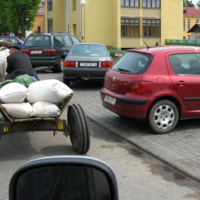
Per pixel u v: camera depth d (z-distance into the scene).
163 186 4.09
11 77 6.50
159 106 6.09
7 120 4.91
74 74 11.29
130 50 6.84
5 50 8.08
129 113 6.09
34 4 39.81
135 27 41.66
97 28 40.56
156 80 6.01
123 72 6.39
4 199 3.72
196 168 4.47
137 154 5.26
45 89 4.92
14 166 4.73
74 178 1.98
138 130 6.50
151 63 6.12
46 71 17.62
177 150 5.23
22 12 40.03
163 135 6.13
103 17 40.62
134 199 3.75
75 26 42.53
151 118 6.08
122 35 41.12
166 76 6.11
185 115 6.38
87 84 13.16
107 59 11.35
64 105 5.13
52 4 44.88
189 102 6.31
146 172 4.53
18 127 4.86
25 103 4.86
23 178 1.99
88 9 39.88
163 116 6.17
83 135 5.00
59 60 16.84
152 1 42.19
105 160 4.99
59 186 1.97
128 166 4.75
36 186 1.98
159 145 5.50
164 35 43.56
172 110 6.20
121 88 6.25
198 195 3.84
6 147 5.61
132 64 6.40
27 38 16.55
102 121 7.27
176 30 44.09
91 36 40.47
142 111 5.97
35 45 16.27
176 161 4.74
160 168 4.66
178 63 6.31
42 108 4.86
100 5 40.28
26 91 4.77
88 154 5.25
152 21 42.53
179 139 5.85
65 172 1.99
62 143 5.85
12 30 41.53
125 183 4.18
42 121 4.96
